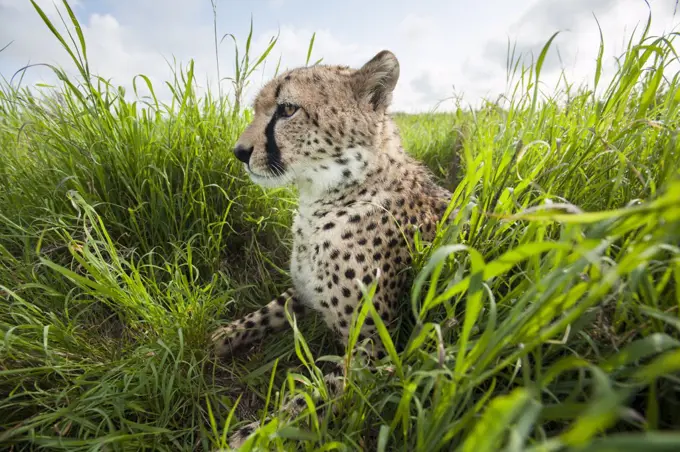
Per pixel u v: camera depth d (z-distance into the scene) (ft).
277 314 1.82
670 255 0.92
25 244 1.65
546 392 0.89
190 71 1.92
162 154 2.03
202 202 1.88
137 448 1.13
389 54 1.69
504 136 1.88
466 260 1.16
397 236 1.58
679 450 0.44
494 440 0.54
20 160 2.04
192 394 1.30
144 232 1.87
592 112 1.58
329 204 1.65
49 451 1.13
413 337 1.05
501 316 1.08
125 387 1.22
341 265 1.54
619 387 0.80
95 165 1.84
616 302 0.93
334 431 1.05
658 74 1.13
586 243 0.62
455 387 0.77
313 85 1.64
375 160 1.65
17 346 1.31
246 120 2.52
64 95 1.92
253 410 1.43
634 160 1.33
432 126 3.90
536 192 1.41
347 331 1.54
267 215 2.23
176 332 1.45
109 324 1.67
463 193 1.42
